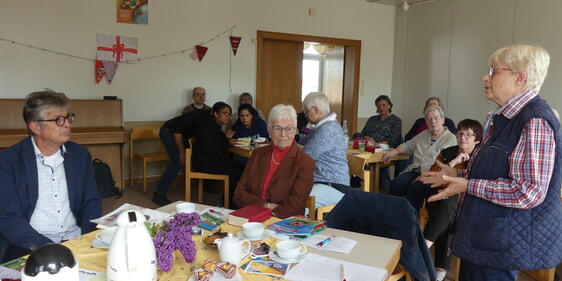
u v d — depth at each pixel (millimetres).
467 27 5352
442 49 5723
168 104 5137
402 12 6328
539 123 1311
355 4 6086
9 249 1719
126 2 4773
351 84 6320
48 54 4516
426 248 1696
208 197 4496
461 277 1607
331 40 5969
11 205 1706
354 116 6344
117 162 4777
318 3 5797
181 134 3988
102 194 4355
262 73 5773
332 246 1452
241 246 1297
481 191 1397
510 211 1376
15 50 4383
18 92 4445
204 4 5145
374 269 1270
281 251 1308
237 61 5422
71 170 1852
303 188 2184
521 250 1369
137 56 4898
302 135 3963
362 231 1905
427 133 3492
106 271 1188
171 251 1213
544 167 1300
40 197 1784
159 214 1710
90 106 4555
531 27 4609
